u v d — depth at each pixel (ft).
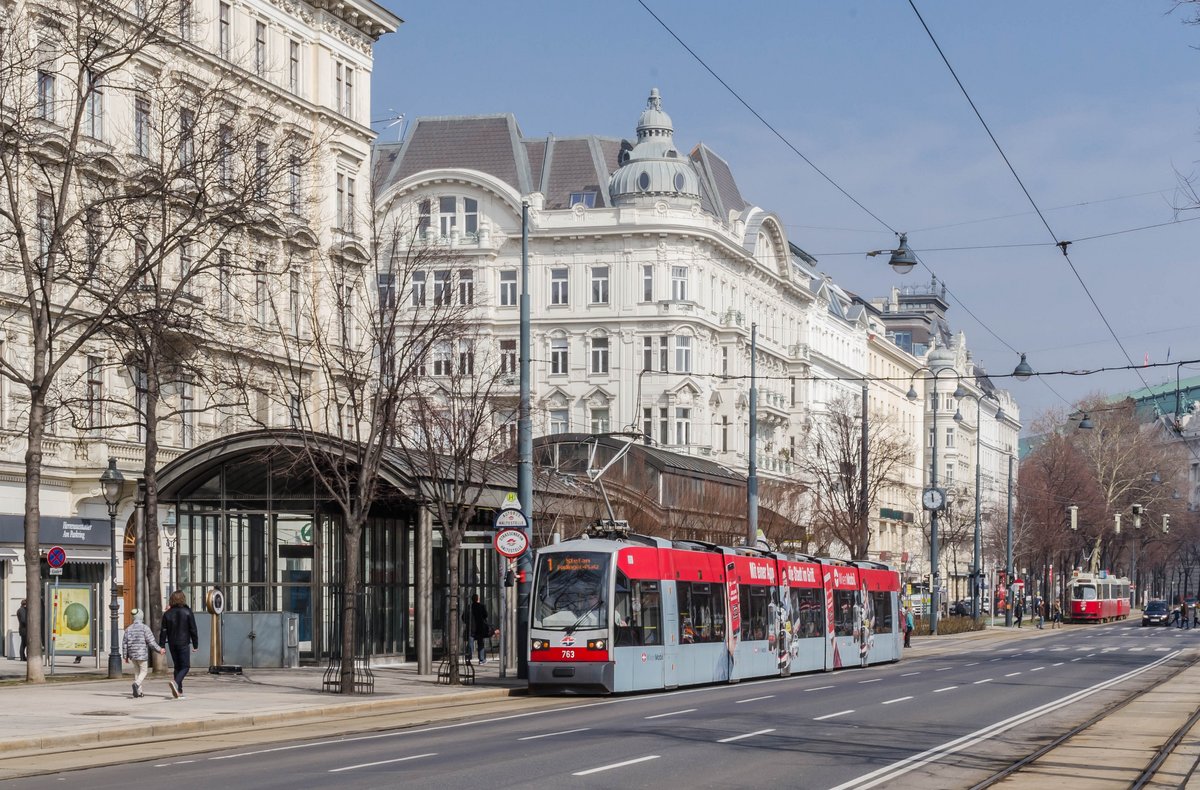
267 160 126.62
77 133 117.80
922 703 102.94
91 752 69.15
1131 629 335.06
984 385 565.12
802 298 349.20
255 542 131.13
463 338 158.30
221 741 74.23
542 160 303.07
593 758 65.00
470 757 65.21
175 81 132.36
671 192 288.10
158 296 117.91
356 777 57.47
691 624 120.67
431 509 126.93
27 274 111.34
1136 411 439.63
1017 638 268.00
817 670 151.43
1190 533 476.95
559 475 161.07
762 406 312.91
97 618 153.69
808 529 275.39
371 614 135.74
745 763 63.98
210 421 169.07
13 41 115.55
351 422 182.39
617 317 284.61
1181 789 59.57
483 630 148.15
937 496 271.49
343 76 193.98
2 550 142.61
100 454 152.35
